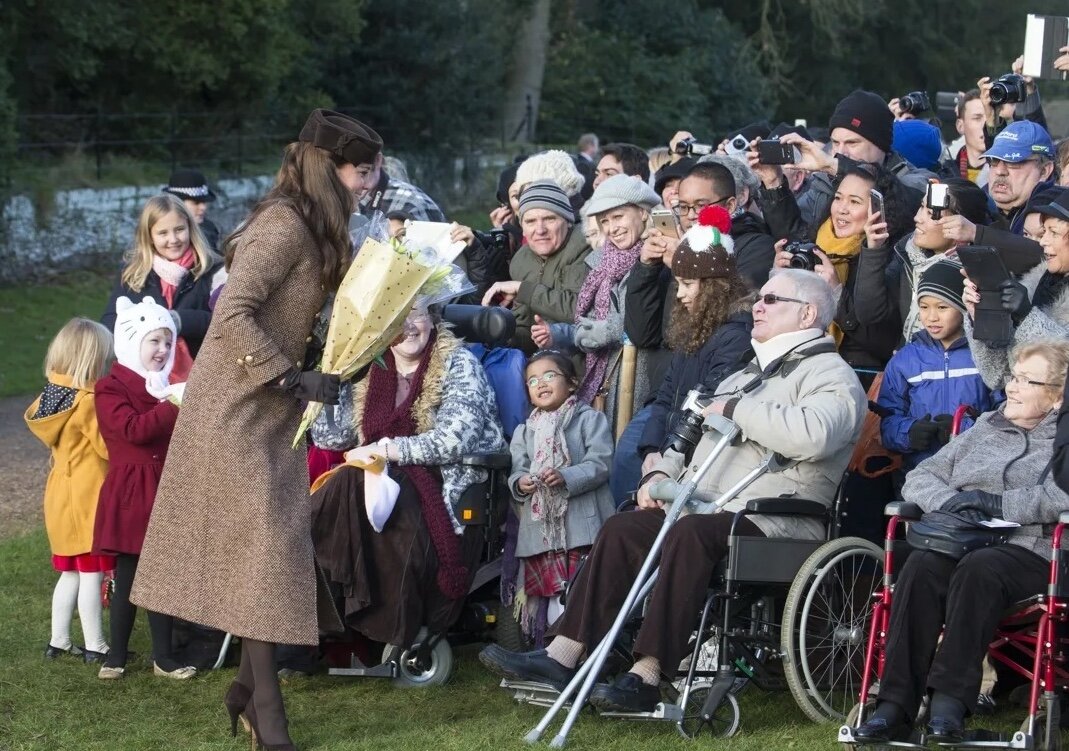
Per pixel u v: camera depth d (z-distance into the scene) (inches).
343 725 259.8
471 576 285.0
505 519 295.9
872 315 286.4
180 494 239.3
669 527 251.8
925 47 1667.1
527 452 297.4
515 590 296.7
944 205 270.5
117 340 291.7
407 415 287.7
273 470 237.8
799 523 255.9
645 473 281.3
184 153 1045.2
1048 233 262.7
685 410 265.6
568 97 1469.0
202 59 1014.4
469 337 305.0
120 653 287.4
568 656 258.7
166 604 238.5
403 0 1180.5
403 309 235.5
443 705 272.2
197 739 251.6
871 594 256.8
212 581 237.1
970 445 247.6
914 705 229.6
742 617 259.1
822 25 1520.7
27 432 564.1
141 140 1018.1
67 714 265.6
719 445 256.2
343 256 241.9
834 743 240.2
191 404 238.7
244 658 245.0
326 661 298.8
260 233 236.1
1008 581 226.5
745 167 320.8
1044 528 232.5
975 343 258.7
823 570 247.1
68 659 298.5
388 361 292.5
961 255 250.2
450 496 282.0
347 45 1176.8
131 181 945.5
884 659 231.8
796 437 250.5
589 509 292.8
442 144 1206.9
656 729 252.5
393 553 277.0
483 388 292.5
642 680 248.1
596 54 1494.8
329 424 290.8
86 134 997.8
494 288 343.6
